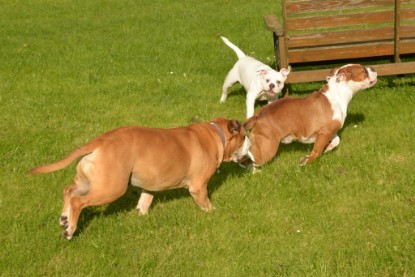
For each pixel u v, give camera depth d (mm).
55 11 22516
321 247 6223
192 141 6727
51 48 15953
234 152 7254
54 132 9797
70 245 6320
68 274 5867
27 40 17125
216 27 18047
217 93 11867
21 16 21688
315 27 11062
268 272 5805
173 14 20844
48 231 6594
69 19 20812
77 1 24516
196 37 16812
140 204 7070
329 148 8648
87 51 15484
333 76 8352
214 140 6930
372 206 7035
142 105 11156
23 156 8766
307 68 12867
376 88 11336
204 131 6895
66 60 14547
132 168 6258
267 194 7488
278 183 7746
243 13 20094
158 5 23109
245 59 10898
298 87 11844
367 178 7766
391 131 9273
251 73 10383
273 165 8352
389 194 7312
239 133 7219
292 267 5805
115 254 6168
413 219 6680
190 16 20266
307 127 8164
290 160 8523
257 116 8141
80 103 11305
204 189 6961
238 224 6789
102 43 16469
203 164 6812
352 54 11297
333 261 5949
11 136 9523
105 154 6035
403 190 7320
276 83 9992
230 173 8188
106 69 13680
